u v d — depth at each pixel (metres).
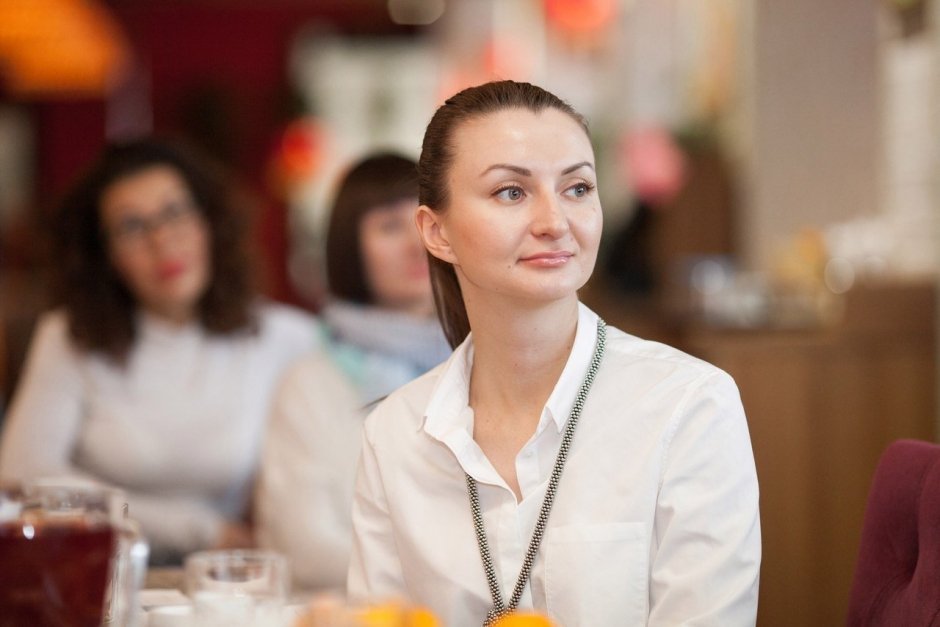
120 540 1.65
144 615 1.80
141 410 3.78
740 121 7.91
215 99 15.80
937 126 4.96
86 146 15.98
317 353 3.38
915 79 5.16
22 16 10.05
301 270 15.79
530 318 1.87
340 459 3.27
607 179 10.48
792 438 4.76
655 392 1.88
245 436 3.85
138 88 15.99
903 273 5.19
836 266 5.14
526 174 1.81
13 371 5.87
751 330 4.92
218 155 15.73
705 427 1.85
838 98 7.12
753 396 4.75
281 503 3.27
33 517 1.55
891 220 5.40
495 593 1.86
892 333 4.79
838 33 7.11
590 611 1.81
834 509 4.76
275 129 15.84
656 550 1.85
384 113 16.16
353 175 3.35
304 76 16.20
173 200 3.77
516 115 1.83
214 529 3.67
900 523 1.97
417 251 3.31
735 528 1.82
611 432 1.88
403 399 2.04
